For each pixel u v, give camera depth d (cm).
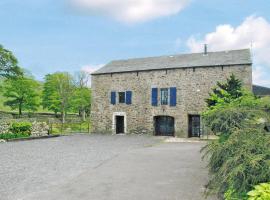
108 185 831
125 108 2777
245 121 669
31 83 4778
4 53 3675
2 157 1341
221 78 2369
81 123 4191
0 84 4625
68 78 5288
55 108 5012
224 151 538
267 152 411
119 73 2819
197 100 2455
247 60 2320
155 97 2634
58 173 996
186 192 757
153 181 876
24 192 764
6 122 2395
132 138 2398
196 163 1170
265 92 2405
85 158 1318
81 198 711
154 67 2672
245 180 403
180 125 2517
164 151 1545
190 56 2753
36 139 2275
